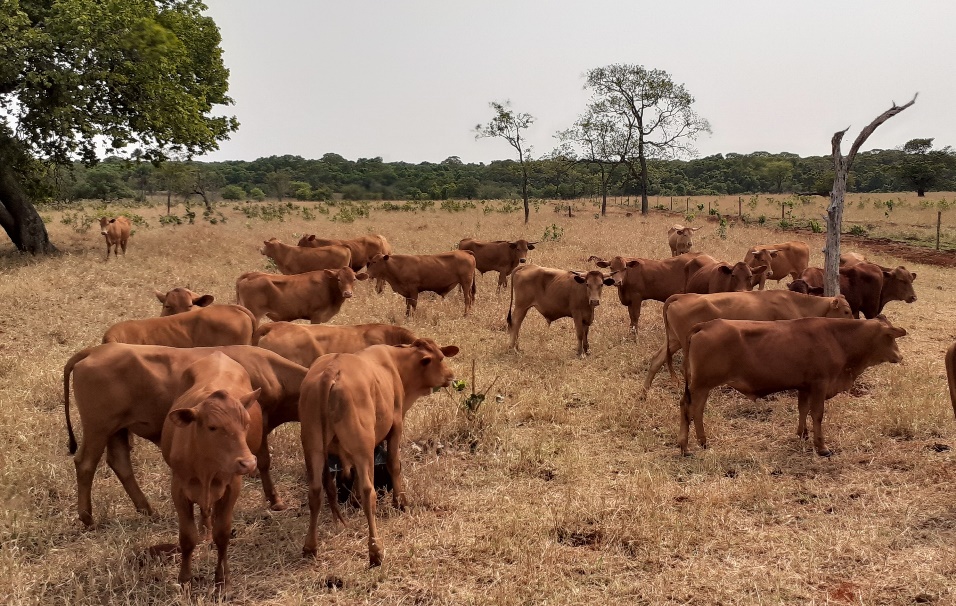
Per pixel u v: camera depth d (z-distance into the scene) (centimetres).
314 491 555
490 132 3712
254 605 506
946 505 643
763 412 908
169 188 4719
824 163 9931
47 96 1938
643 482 695
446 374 702
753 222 3788
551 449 788
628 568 555
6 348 1105
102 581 526
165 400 609
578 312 1158
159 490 674
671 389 988
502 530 599
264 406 638
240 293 1166
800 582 529
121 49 1980
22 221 2097
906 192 7488
